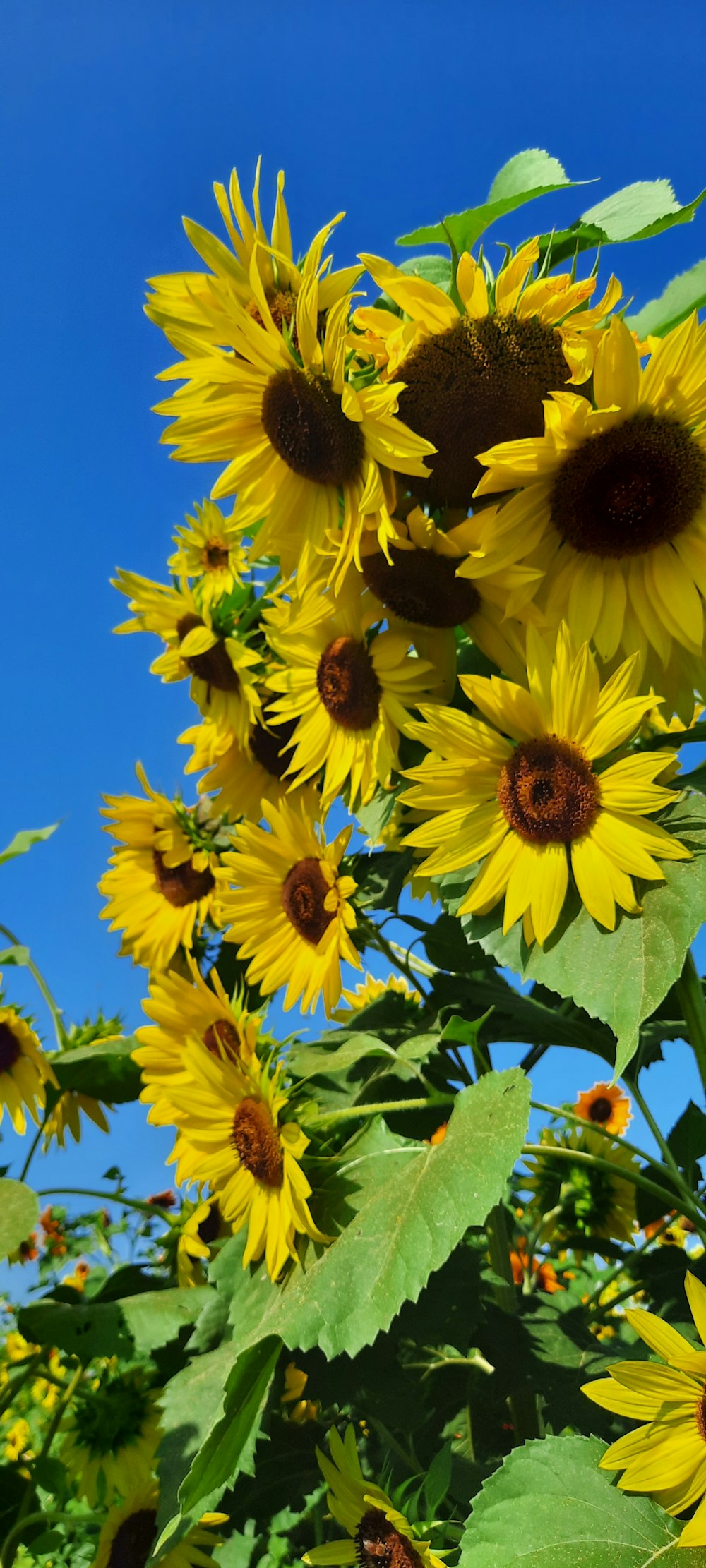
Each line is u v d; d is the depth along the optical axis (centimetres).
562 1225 134
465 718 90
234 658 119
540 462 84
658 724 106
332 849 108
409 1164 95
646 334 89
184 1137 107
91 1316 110
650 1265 122
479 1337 111
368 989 139
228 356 90
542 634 89
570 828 87
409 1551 94
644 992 81
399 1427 107
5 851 125
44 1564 132
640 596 88
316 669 104
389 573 93
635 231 88
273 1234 98
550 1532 85
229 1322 100
